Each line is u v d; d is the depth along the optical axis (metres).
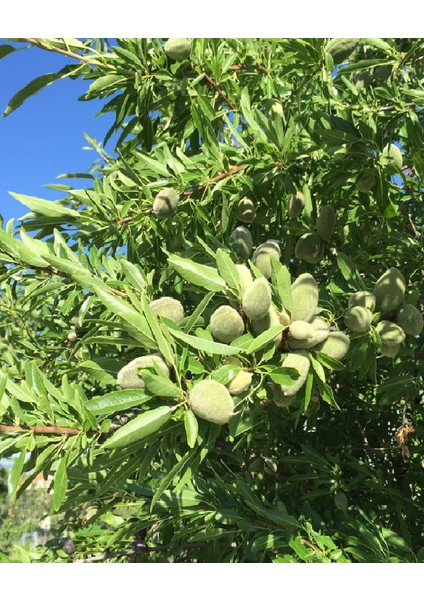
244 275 0.49
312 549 0.63
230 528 0.74
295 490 0.93
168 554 0.87
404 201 0.92
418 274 0.86
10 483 0.39
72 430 0.42
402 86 0.81
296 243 0.82
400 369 0.80
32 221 0.73
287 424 0.98
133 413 0.63
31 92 0.71
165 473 0.79
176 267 0.48
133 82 0.78
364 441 1.02
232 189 0.75
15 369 0.73
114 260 0.72
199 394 0.41
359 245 0.82
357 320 0.58
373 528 0.69
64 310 0.71
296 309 0.49
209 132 0.77
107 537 0.88
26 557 0.86
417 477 0.98
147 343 0.44
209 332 0.47
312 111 0.83
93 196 0.74
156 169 0.74
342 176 0.74
